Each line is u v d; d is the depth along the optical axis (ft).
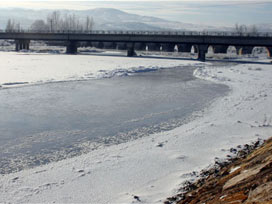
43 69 162.71
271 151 33.53
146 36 267.18
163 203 32.42
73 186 37.22
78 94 99.19
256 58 318.65
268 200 23.18
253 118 70.85
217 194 29.35
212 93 105.91
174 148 50.55
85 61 224.94
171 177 39.50
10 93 96.43
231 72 171.22
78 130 61.36
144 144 52.85
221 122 67.00
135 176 40.04
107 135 58.29
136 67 187.42
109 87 115.03
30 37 316.19
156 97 97.55
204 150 49.26
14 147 51.11
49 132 59.72
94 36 288.71
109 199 34.06
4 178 39.19
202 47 262.67
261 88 116.37
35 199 33.94
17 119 68.49
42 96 93.97
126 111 77.97
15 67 168.35
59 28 588.91
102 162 44.80
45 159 46.03
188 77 152.25
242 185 28.32
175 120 69.56
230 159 43.45
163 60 256.52
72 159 46.06
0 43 508.12
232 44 241.76
